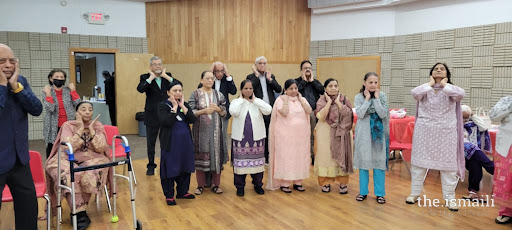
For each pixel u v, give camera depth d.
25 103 2.49
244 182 4.14
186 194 4.04
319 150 4.19
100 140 3.46
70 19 7.77
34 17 7.50
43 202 3.96
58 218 3.02
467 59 6.81
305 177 4.21
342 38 8.61
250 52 8.70
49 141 4.12
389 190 4.35
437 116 3.56
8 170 2.43
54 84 4.16
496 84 6.44
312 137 5.24
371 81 3.76
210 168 4.06
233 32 8.56
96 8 7.93
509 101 3.12
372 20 8.21
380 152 3.79
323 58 8.89
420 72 7.55
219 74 4.70
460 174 3.58
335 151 4.07
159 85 4.91
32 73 7.57
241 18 8.58
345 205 3.83
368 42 8.27
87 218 3.29
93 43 7.96
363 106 3.76
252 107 4.05
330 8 8.51
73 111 4.24
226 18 8.50
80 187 3.14
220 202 3.93
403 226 3.26
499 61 6.37
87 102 3.45
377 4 7.85
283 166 4.14
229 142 7.68
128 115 8.41
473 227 3.23
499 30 6.34
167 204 3.84
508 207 3.24
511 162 3.14
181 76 8.53
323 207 3.77
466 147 4.08
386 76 8.14
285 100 4.10
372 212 3.62
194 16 8.41
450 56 7.05
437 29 7.24
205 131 4.03
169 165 3.70
